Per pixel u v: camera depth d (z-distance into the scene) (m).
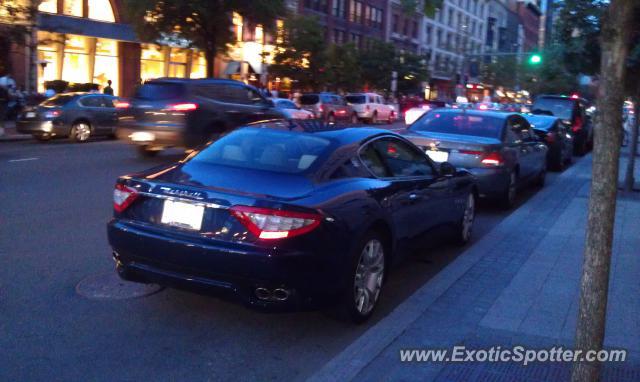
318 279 4.60
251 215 4.48
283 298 4.57
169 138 14.18
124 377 4.18
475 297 5.87
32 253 6.71
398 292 6.18
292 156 5.25
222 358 4.54
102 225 8.03
